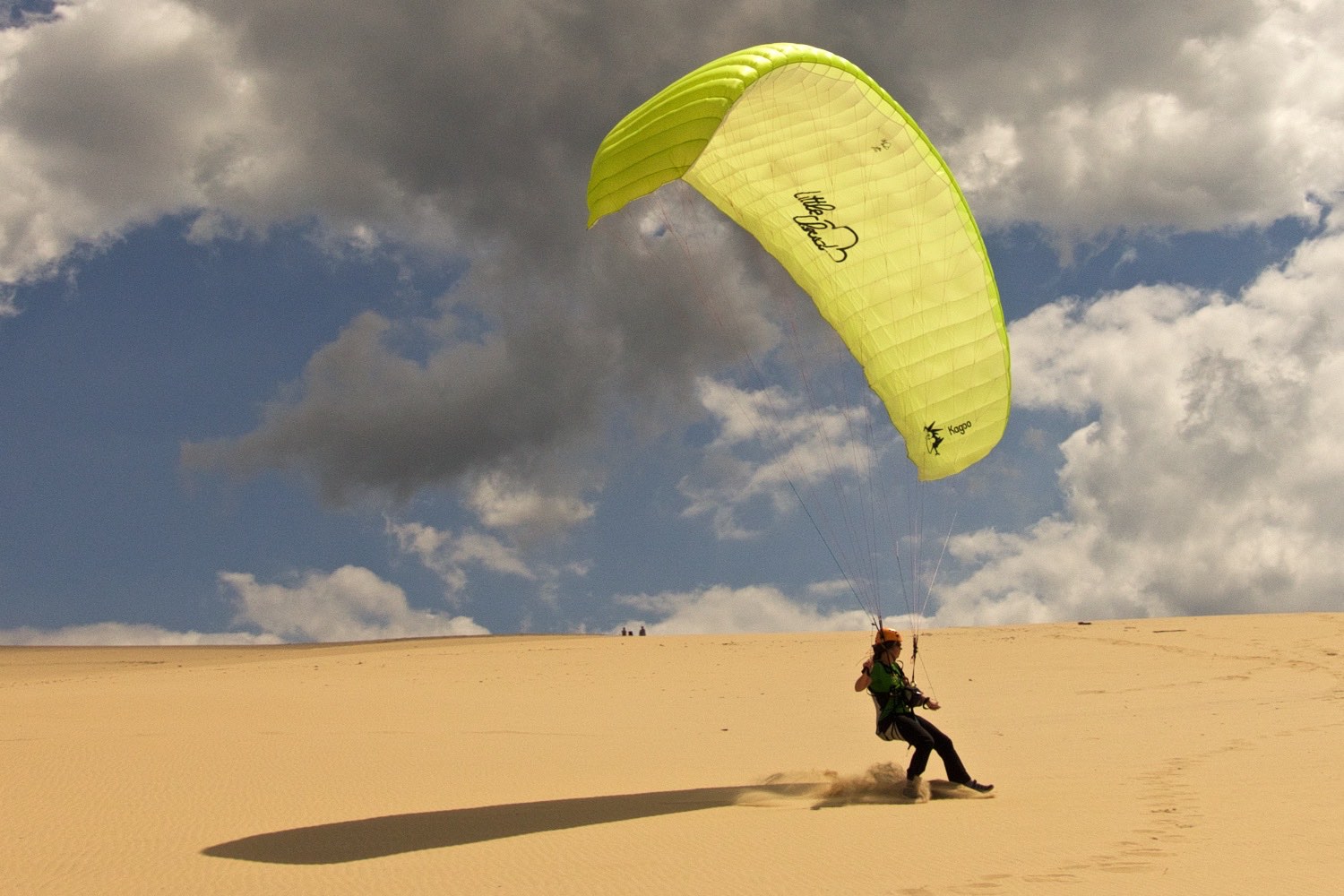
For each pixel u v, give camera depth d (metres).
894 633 12.03
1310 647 32.47
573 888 7.69
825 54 11.87
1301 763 13.07
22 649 53.28
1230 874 7.55
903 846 8.82
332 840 9.81
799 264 13.84
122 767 14.82
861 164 12.67
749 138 12.43
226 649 52.34
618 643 43.09
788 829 9.70
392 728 20.31
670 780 13.45
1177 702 22.38
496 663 37.06
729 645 41.09
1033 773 13.53
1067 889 7.26
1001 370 13.37
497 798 12.10
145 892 7.98
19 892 8.02
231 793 12.65
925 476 13.83
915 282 13.21
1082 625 41.78
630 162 11.28
